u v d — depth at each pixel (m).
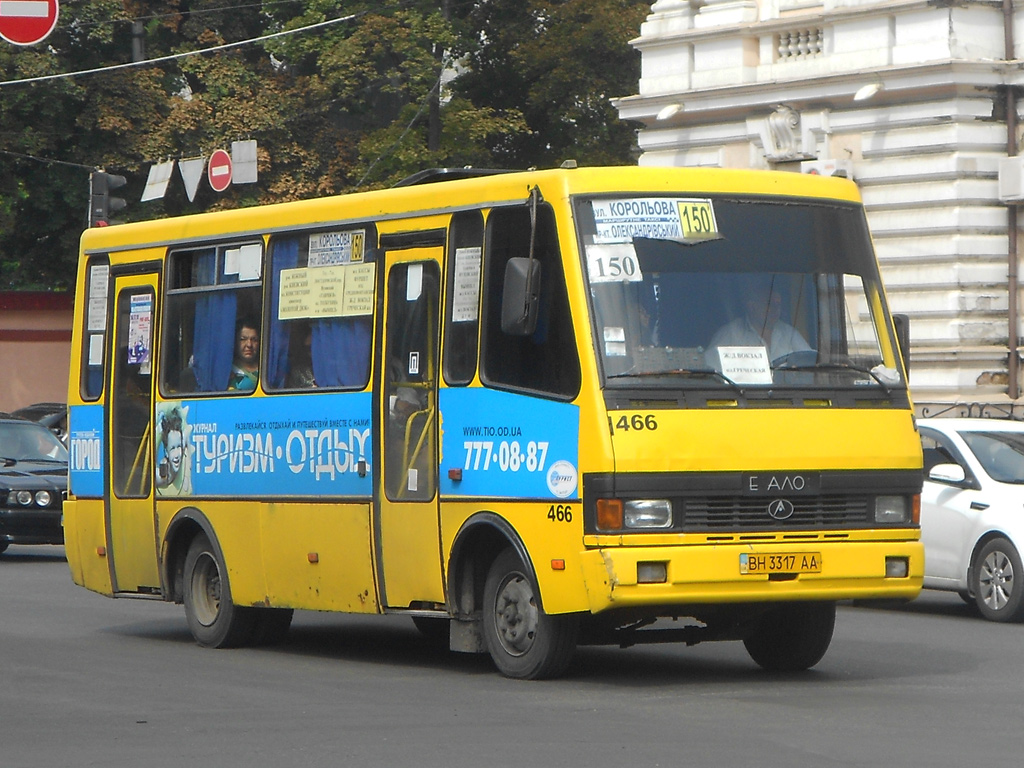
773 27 39.59
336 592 16.30
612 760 10.98
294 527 16.73
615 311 14.09
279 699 13.84
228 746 11.63
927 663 16.12
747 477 14.02
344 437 16.19
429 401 15.32
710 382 14.12
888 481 14.59
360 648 17.84
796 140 39.31
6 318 59.81
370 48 54.91
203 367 18.08
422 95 54.16
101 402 19.47
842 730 12.10
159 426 18.56
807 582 14.15
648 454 13.76
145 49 56.53
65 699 13.91
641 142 42.72
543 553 14.15
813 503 14.30
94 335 19.69
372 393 15.91
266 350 17.22
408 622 20.75
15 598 22.83
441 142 54.53
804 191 15.07
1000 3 36.97
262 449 17.16
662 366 14.04
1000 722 12.47
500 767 10.76
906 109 37.38
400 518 15.55
